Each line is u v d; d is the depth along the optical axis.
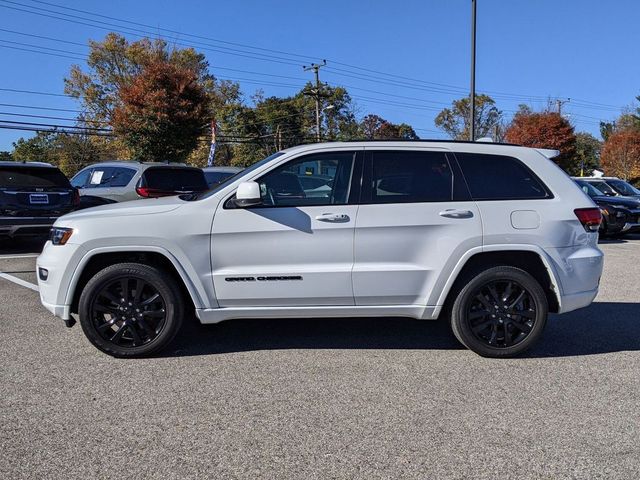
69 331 5.82
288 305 4.96
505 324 5.07
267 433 3.61
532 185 5.13
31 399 4.11
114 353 4.96
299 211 4.88
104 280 4.86
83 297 4.86
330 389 4.35
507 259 5.14
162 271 4.95
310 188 4.98
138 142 27.34
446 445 3.48
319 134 49.72
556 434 3.64
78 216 4.98
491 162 5.15
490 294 5.09
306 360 5.02
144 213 4.88
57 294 4.91
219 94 60.72
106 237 4.80
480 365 4.93
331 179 5.00
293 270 4.87
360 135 67.38
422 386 4.43
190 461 3.26
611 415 3.93
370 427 3.71
